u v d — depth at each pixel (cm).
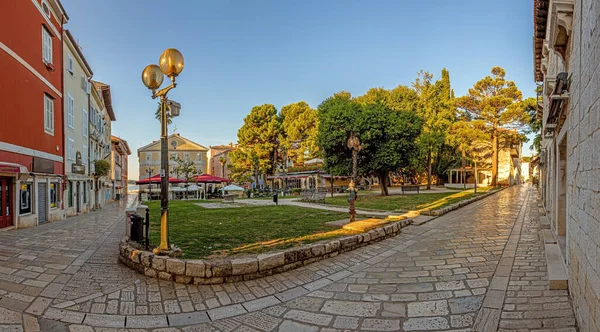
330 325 398
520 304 424
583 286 333
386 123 2297
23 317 411
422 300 458
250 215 1343
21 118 1313
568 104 482
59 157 1752
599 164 270
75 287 516
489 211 1475
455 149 3997
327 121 2397
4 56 1193
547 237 778
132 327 402
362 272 593
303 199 2359
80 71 2272
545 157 1448
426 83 3831
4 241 862
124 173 7012
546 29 923
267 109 4494
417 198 2134
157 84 657
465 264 613
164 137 635
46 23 1580
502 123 3531
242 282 541
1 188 1162
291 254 608
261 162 4372
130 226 736
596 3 282
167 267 548
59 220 1623
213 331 392
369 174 2564
